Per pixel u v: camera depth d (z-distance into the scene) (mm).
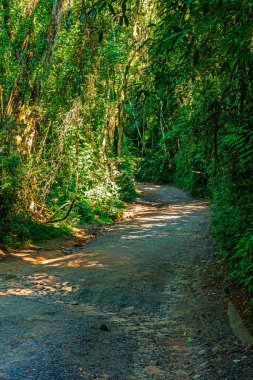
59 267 9070
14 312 5914
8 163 11523
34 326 5324
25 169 12203
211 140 5703
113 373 4195
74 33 13039
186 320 5930
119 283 7656
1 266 9156
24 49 12820
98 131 18656
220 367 4223
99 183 18047
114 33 13828
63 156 13453
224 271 7812
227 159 6305
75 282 7887
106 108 17688
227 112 5551
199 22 3438
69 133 14672
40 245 11586
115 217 17516
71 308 6492
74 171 15703
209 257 9398
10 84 12523
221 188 8633
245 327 5008
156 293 7219
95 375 4086
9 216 11477
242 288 6316
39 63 12953
